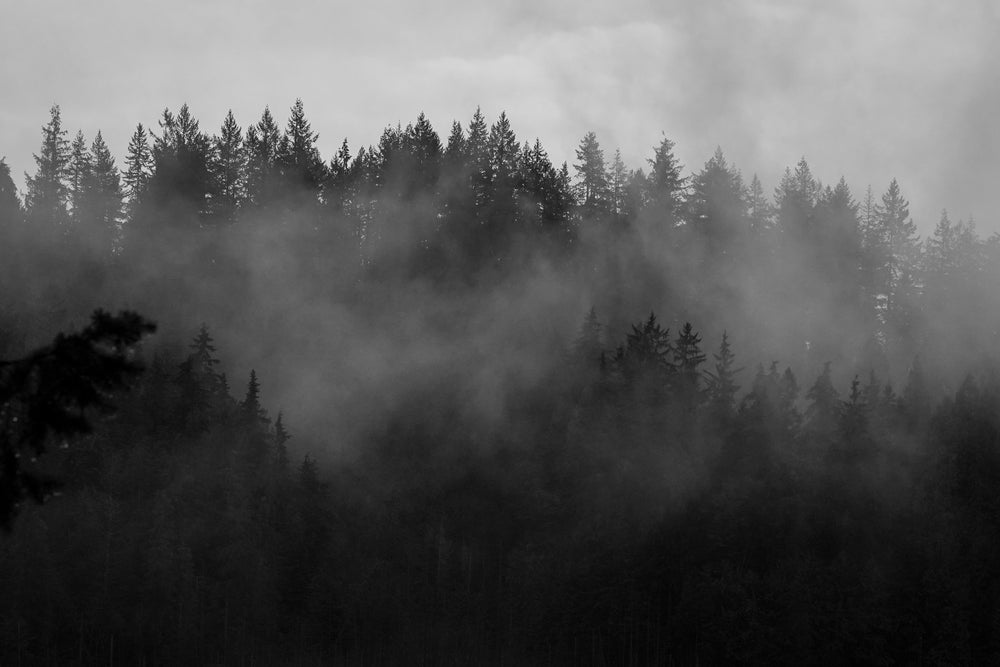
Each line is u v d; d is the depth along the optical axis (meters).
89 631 96.25
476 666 102.69
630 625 98.12
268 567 107.06
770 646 90.25
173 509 105.94
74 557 99.31
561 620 101.44
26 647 91.69
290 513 113.62
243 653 100.12
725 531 102.19
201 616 100.38
